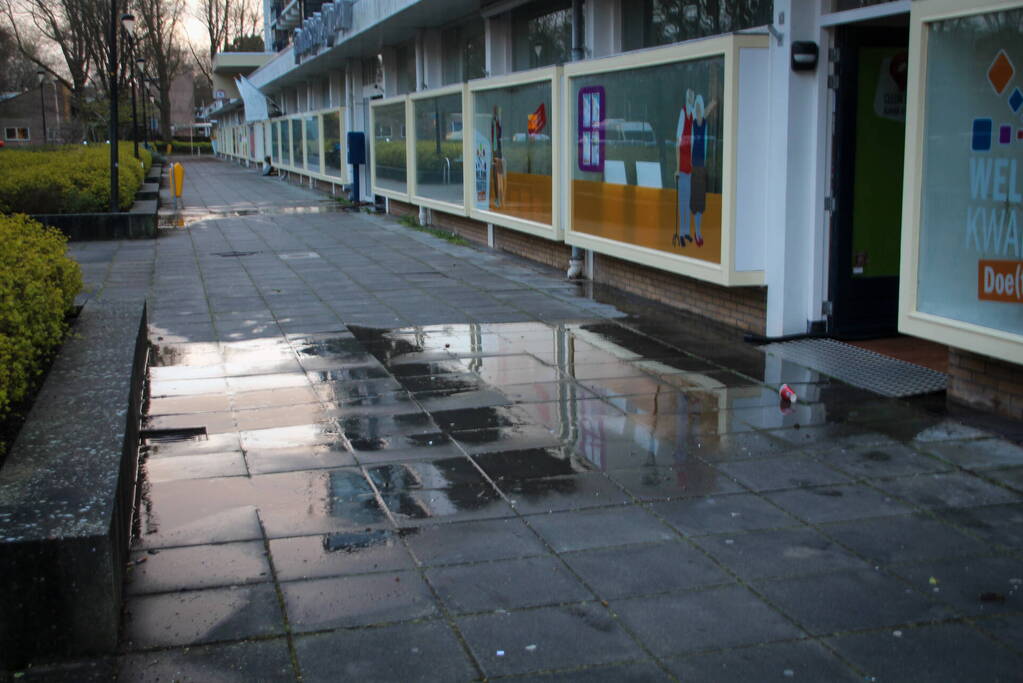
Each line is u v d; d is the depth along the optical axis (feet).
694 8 34.53
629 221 34.65
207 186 112.78
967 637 12.23
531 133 43.91
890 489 17.12
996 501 16.55
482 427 20.89
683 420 21.25
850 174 27.68
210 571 14.06
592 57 40.50
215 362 26.71
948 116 20.62
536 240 46.83
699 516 16.02
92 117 182.60
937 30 20.67
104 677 11.40
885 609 12.92
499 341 29.27
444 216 61.82
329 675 11.43
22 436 14.97
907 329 21.97
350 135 83.87
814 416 21.40
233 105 202.28
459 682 11.27
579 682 11.27
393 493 17.10
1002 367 20.90
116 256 49.24
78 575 11.63
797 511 16.20
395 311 34.09
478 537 15.24
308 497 16.90
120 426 15.43
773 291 28.27
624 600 13.19
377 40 74.90
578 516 16.03
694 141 29.81
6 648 11.61
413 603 13.14
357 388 24.11
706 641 12.13
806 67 26.84
